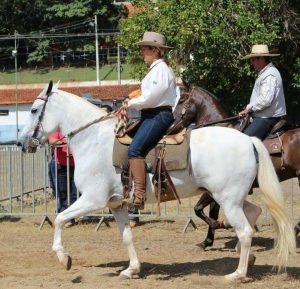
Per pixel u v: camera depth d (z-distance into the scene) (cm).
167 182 894
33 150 975
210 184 890
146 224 1482
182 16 2175
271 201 885
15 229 1441
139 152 888
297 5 2447
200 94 1211
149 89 871
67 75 7088
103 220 1480
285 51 2525
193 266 1037
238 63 2258
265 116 1106
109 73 6719
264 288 879
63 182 1491
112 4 7538
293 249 881
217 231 1384
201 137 900
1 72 7588
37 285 909
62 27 7644
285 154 1111
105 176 923
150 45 887
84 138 941
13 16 7769
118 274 977
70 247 1222
